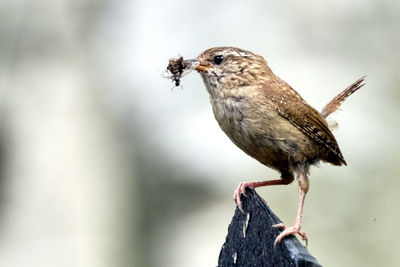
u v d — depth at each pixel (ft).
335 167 37.22
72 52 43.65
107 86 42.63
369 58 39.60
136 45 42.50
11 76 43.11
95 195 41.37
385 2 40.19
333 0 40.60
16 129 42.37
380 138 37.60
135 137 41.57
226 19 40.91
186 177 40.40
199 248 38.93
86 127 42.29
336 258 35.60
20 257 40.34
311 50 40.06
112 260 40.32
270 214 19.60
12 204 41.32
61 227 40.83
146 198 40.83
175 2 42.29
